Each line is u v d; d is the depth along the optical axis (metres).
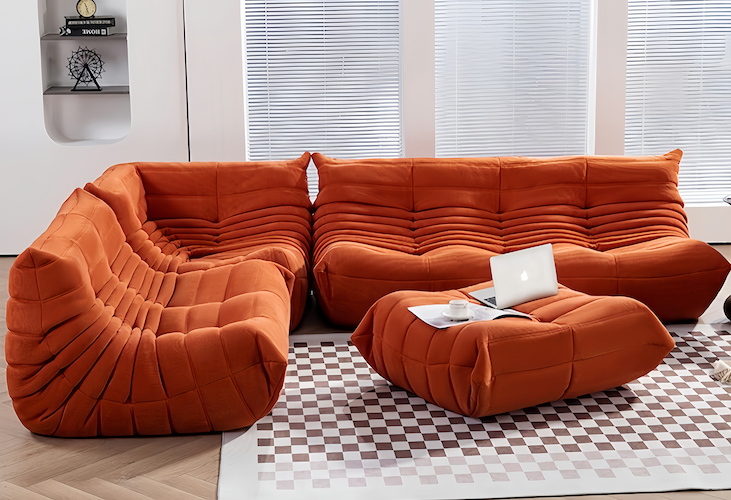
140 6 5.51
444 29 5.77
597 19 5.64
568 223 4.57
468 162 4.66
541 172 4.65
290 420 3.11
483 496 2.54
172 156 5.75
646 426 3.02
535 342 2.98
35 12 5.52
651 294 4.11
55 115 6.01
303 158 4.74
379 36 5.78
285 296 3.51
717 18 5.84
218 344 2.86
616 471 2.69
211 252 4.34
